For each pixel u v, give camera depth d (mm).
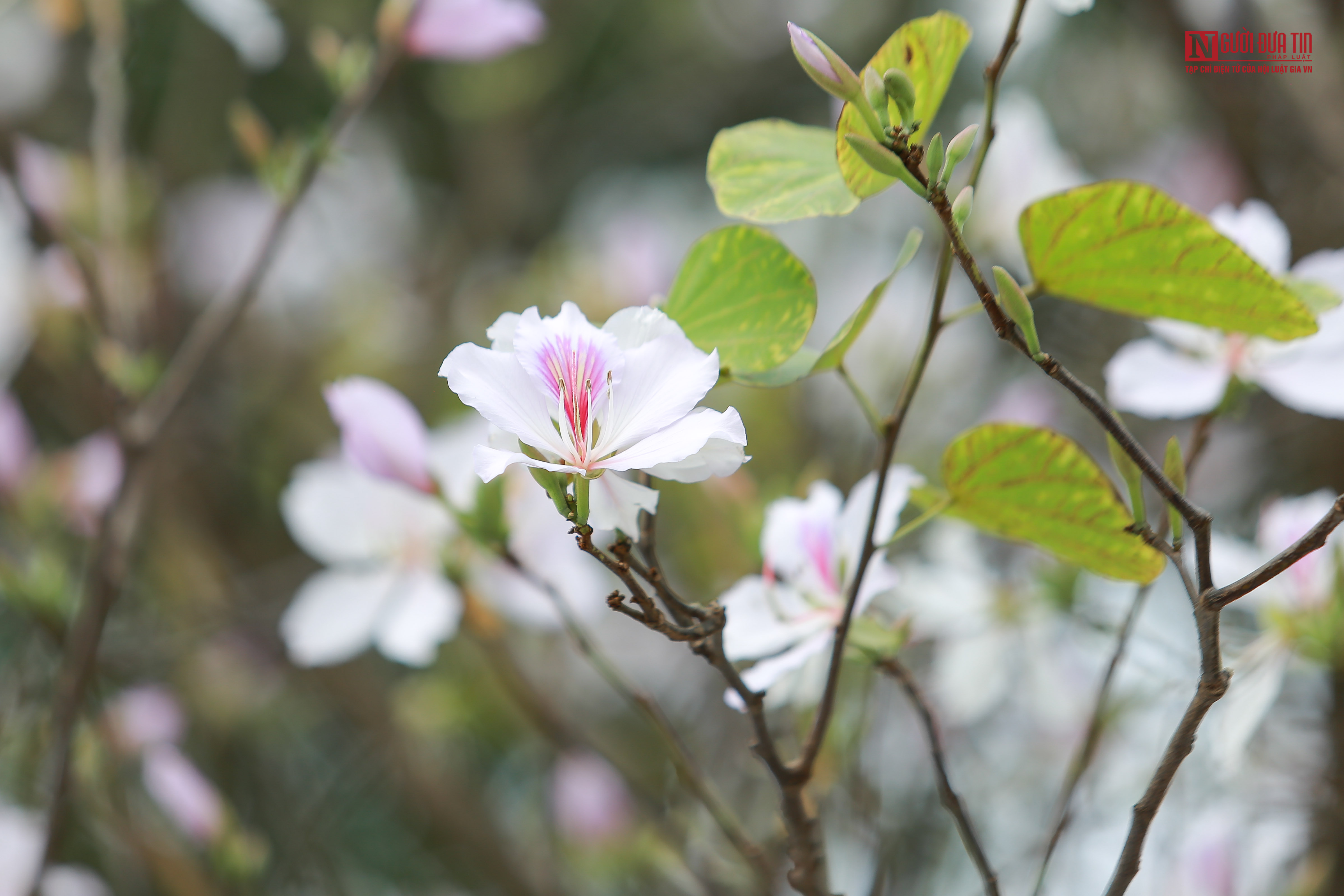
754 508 1313
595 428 1136
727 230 1186
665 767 1602
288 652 1877
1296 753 1434
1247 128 1786
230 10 1554
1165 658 1397
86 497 1609
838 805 1393
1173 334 1272
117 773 1533
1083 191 1171
